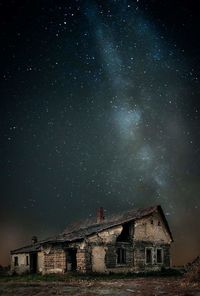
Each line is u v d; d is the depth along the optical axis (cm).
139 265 3262
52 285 2153
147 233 3444
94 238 2994
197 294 1593
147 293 1683
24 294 1728
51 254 3159
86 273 2861
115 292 1747
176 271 3269
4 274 3900
